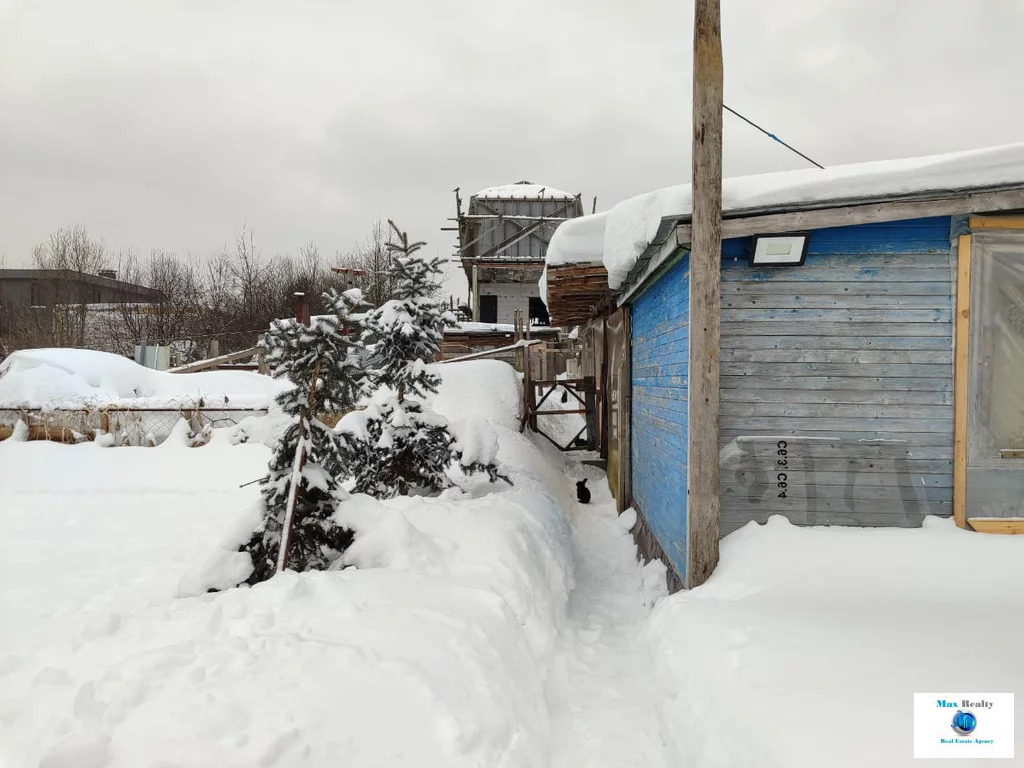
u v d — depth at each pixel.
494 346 16.59
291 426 4.05
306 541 3.94
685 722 2.77
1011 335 3.89
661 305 5.21
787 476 4.02
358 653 2.47
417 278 5.73
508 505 5.34
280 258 33.31
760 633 2.99
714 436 3.84
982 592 3.32
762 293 4.02
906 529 3.88
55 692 2.12
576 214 22.31
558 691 3.39
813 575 3.54
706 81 3.69
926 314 3.93
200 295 30.16
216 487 8.10
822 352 3.99
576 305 8.83
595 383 10.76
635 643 4.05
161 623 2.78
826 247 3.97
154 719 1.97
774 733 2.22
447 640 2.82
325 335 3.91
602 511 8.16
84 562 5.40
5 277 28.62
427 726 2.24
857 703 2.30
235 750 1.89
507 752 2.45
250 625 2.75
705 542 3.86
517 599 3.68
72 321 24.47
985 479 3.89
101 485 8.08
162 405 9.62
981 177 3.58
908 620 3.02
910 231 3.93
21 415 9.52
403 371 5.58
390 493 5.66
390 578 3.40
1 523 6.66
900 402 3.96
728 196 3.78
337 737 2.06
